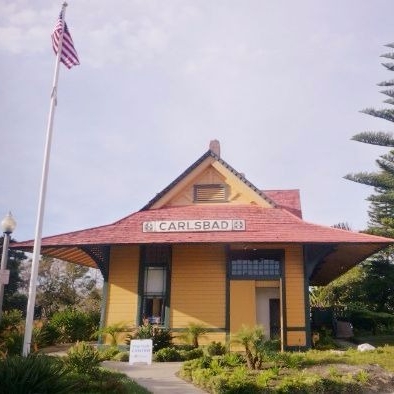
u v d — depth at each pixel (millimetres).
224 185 20547
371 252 19562
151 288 18781
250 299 19797
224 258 18703
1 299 13398
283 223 18797
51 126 14180
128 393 9797
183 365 13031
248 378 11031
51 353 17016
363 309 27266
